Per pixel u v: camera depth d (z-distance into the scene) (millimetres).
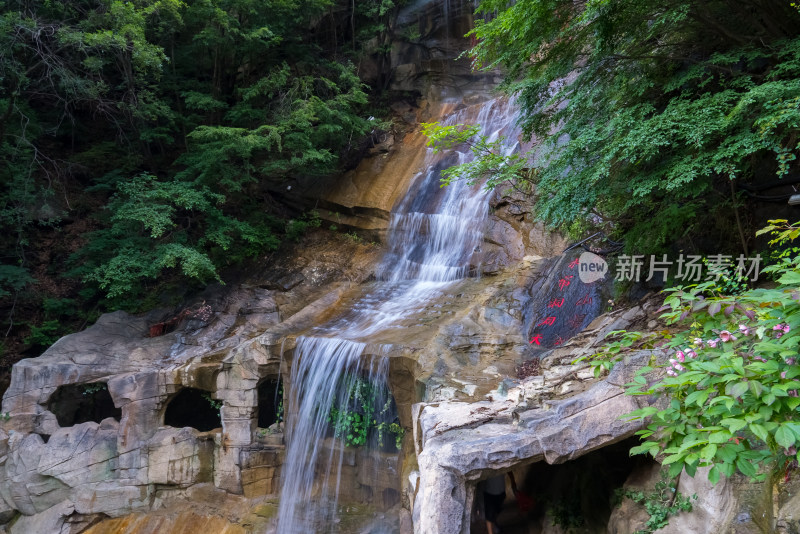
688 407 3111
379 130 14539
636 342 5660
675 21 5230
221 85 13711
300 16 13109
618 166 5688
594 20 5195
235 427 9102
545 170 6129
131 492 9023
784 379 2691
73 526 8883
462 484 4688
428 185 12539
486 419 5281
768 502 3773
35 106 13781
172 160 14148
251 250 12438
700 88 5719
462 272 10469
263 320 10344
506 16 5484
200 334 10203
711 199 6352
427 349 7652
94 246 11469
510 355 7504
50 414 9273
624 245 7242
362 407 8492
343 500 8570
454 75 15141
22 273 11359
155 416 9383
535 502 6410
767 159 5984
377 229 12438
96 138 14562
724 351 3084
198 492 9148
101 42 10086
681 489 4465
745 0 5273
